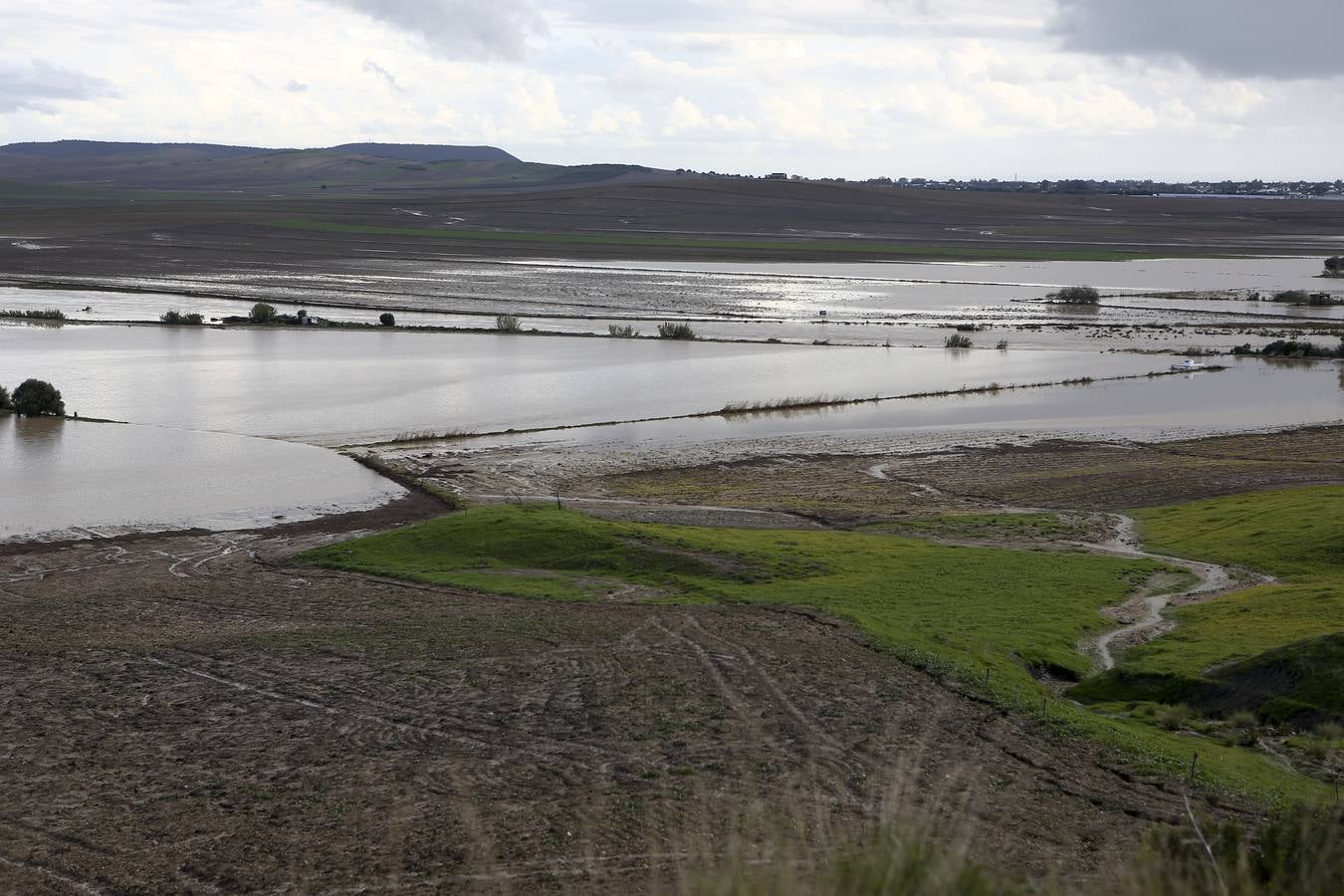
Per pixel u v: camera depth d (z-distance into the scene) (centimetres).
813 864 1290
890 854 1238
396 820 2539
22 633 4162
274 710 3334
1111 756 2888
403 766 2894
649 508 6281
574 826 2459
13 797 2722
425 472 7075
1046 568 4938
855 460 7606
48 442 7731
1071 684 3684
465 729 3158
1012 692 3372
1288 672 3359
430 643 3984
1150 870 1409
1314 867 1402
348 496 6569
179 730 3181
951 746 2962
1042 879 1834
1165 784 2688
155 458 7381
